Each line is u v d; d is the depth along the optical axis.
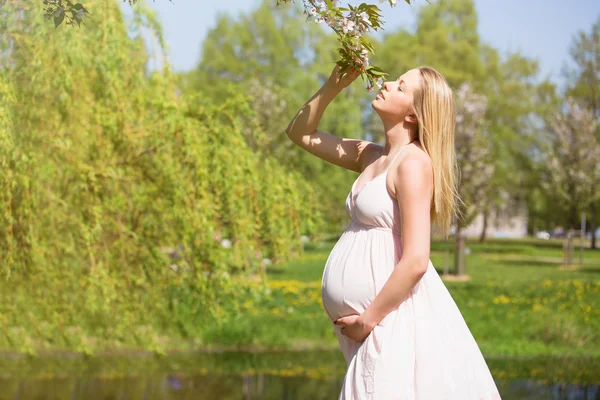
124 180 5.95
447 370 2.52
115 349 11.23
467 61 34.88
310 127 3.04
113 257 6.28
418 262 2.46
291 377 9.94
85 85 5.84
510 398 8.23
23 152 5.07
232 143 6.31
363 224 2.65
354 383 2.53
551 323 13.06
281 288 17.98
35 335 7.80
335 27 2.79
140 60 6.57
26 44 5.17
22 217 5.21
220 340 11.97
